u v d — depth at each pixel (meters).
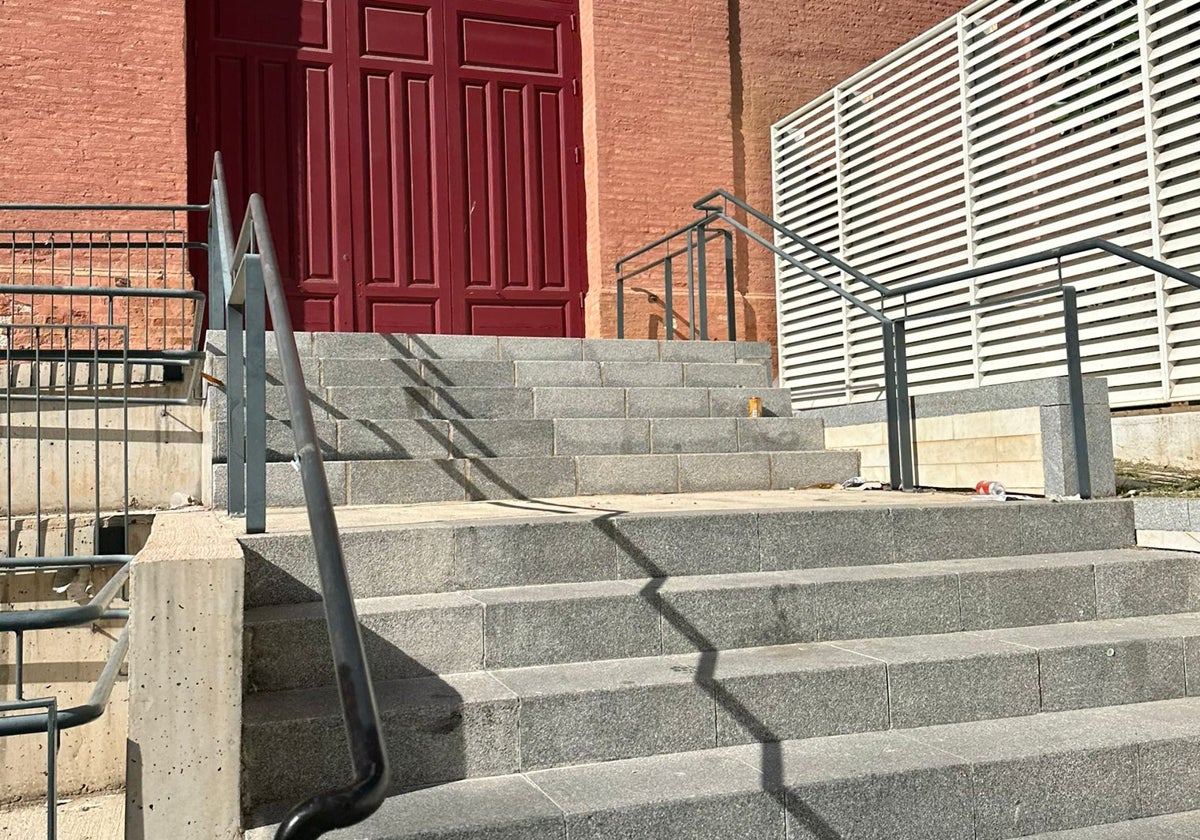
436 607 2.81
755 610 3.11
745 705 2.71
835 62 9.23
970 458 4.83
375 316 7.64
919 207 7.93
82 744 4.39
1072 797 2.62
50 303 6.68
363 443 4.72
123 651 2.72
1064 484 4.24
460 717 2.47
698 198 8.52
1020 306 6.66
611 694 2.60
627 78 8.34
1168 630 3.33
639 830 2.25
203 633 2.28
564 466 4.77
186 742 2.26
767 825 2.34
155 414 4.98
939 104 7.92
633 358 6.12
